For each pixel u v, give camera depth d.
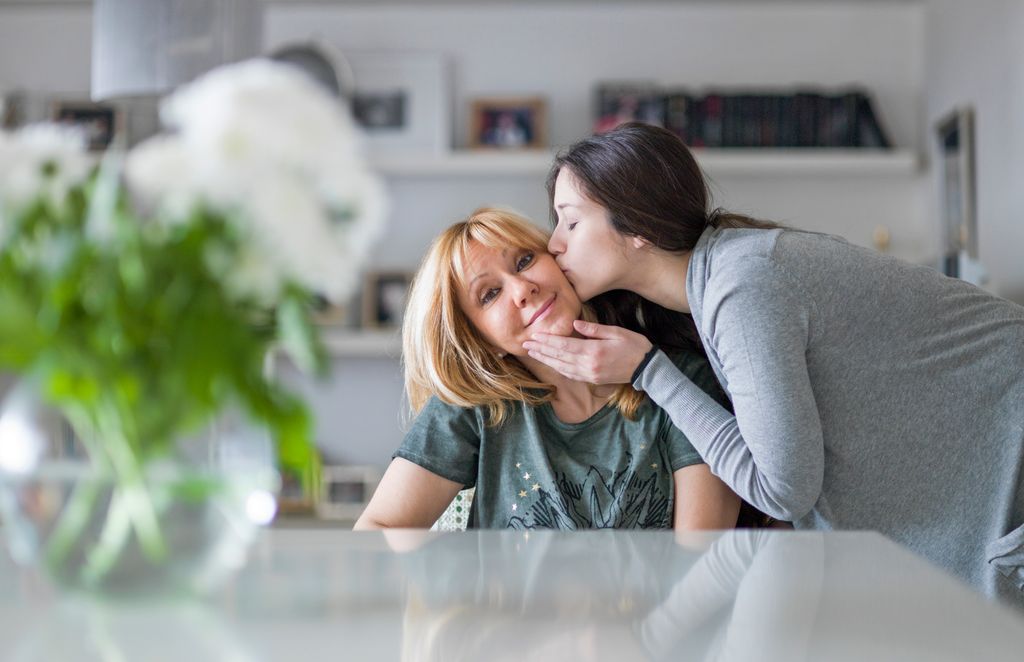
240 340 0.73
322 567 0.96
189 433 0.73
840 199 3.94
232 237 0.71
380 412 3.95
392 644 0.68
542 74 4.00
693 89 3.96
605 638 0.70
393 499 1.61
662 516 1.60
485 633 0.71
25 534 0.74
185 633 0.70
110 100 2.56
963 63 3.43
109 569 0.73
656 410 1.63
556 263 1.69
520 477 1.61
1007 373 1.49
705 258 1.55
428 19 4.02
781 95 3.85
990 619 0.74
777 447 1.38
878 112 3.94
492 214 1.70
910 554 1.01
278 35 4.04
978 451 1.48
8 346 0.71
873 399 1.47
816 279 1.45
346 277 0.74
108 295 0.69
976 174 3.34
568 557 1.01
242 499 0.75
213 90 0.72
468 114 3.97
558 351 1.58
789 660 0.64
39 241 0.72
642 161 1.61
